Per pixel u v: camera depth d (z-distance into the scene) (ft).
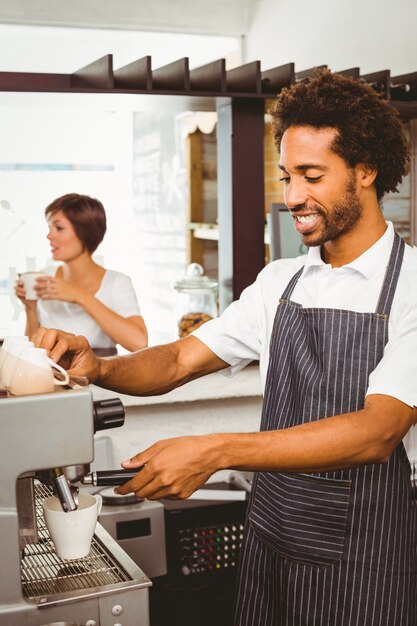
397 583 4.75
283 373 5.03
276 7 13.01
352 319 4.68
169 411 7.56
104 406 3.82
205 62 14.98
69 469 3.79
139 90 8.13
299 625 4.83
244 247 8.89
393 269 4.70
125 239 15.81
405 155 4.70
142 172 17.53
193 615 6.43
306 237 4.56
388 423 4.02
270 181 11.78
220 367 5.59
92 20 13.21
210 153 13.62
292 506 4.81
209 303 9.67
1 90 7.91
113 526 6.14
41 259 14.42
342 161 4.37
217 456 3.71
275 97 8.51
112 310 9.61
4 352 3.79
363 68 10.68
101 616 3.90
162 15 13.52
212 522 6.50
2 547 3.67
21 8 12.89
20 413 3.51
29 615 3.74
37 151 14.30
